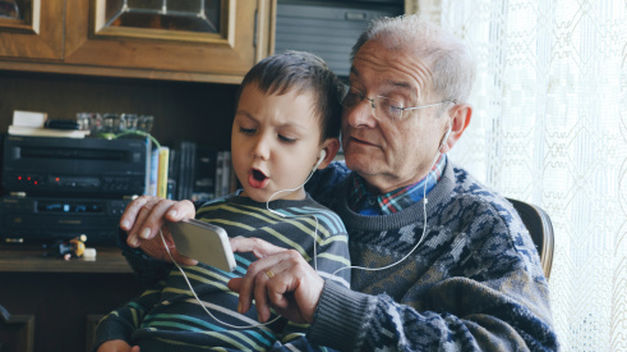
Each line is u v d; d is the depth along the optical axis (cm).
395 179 91
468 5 179
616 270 120
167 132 222
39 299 156
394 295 86
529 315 69
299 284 65
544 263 95
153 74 184
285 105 81
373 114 86
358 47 95
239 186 205
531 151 152
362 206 96
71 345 157
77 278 158
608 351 122
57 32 179
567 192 138
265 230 81
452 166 98
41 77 207
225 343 72
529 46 154
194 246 69
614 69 129
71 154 172
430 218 89
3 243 175
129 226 73
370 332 65
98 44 181
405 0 192
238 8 186
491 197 88
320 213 84
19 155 169
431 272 84
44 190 170
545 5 149
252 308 77
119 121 195
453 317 70
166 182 192
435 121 89
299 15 193
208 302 76
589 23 135
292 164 83
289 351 69
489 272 79
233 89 218
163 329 74
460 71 89
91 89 217
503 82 160
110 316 82
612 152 128
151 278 92
